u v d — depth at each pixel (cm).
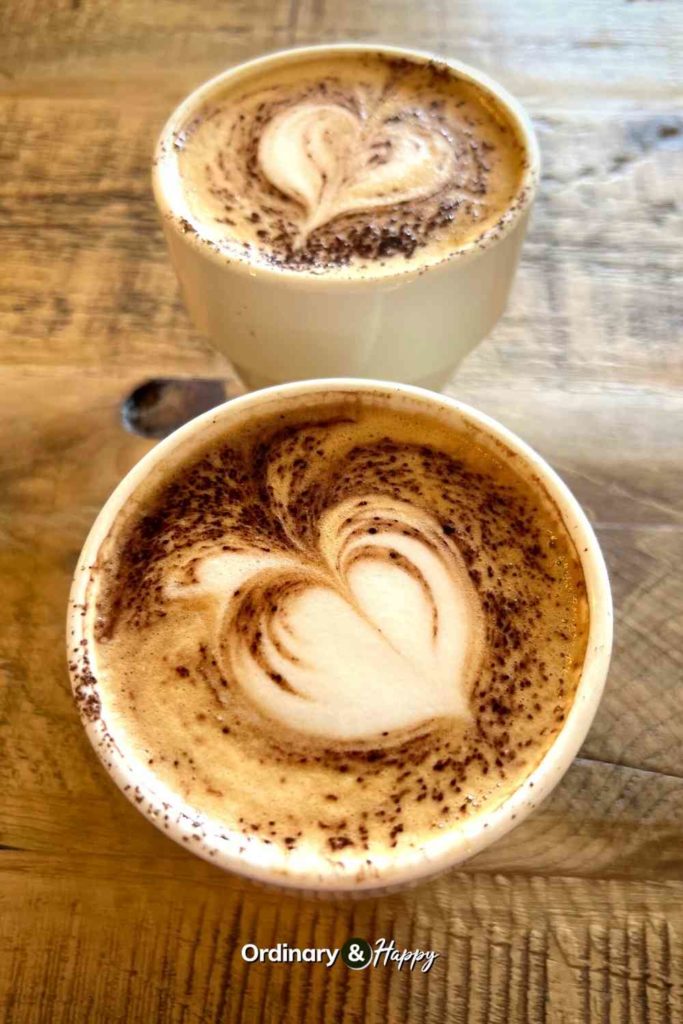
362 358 37
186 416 40
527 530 33
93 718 31
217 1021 32
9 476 39
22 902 33
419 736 31
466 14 48
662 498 38
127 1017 32
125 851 34
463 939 33
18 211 43
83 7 49
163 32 48
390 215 37
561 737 30
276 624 32
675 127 44
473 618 32
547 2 48
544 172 44
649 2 48
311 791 30
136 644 32
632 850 33
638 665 35
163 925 33
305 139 39
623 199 43
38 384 40
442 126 40
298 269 35
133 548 33
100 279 42
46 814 34
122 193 44
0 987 33
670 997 32
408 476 34
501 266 36
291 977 32
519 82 46
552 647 32
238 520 34
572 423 39
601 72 46
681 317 41
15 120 45
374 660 32
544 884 33
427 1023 32
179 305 41
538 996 32
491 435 34
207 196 38
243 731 31
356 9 48
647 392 40
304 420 35
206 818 30
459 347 37
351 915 33
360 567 33
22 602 37
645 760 34
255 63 41
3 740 35
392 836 30
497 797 30
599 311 41
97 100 46
